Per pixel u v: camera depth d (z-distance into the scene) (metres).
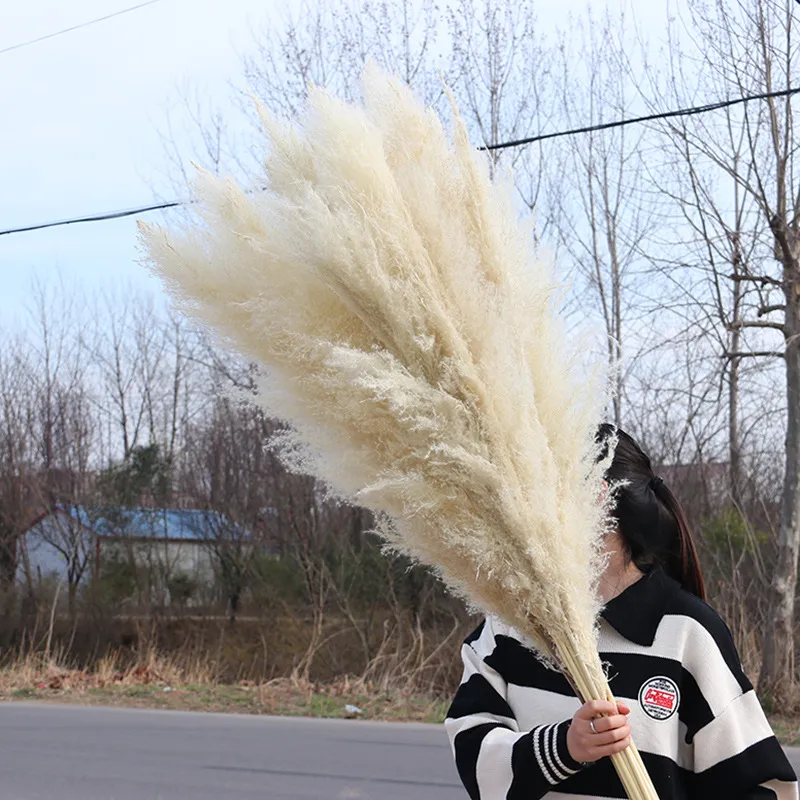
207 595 18.33
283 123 1.93
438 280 1.87
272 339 1.92
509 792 2.01
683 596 2.17
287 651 15.03
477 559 1.87
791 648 10.66
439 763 7.79
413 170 1.89
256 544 17.80
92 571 19.31
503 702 2.19
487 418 1.86
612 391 1.99
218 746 8.49
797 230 10.96
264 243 1.88
